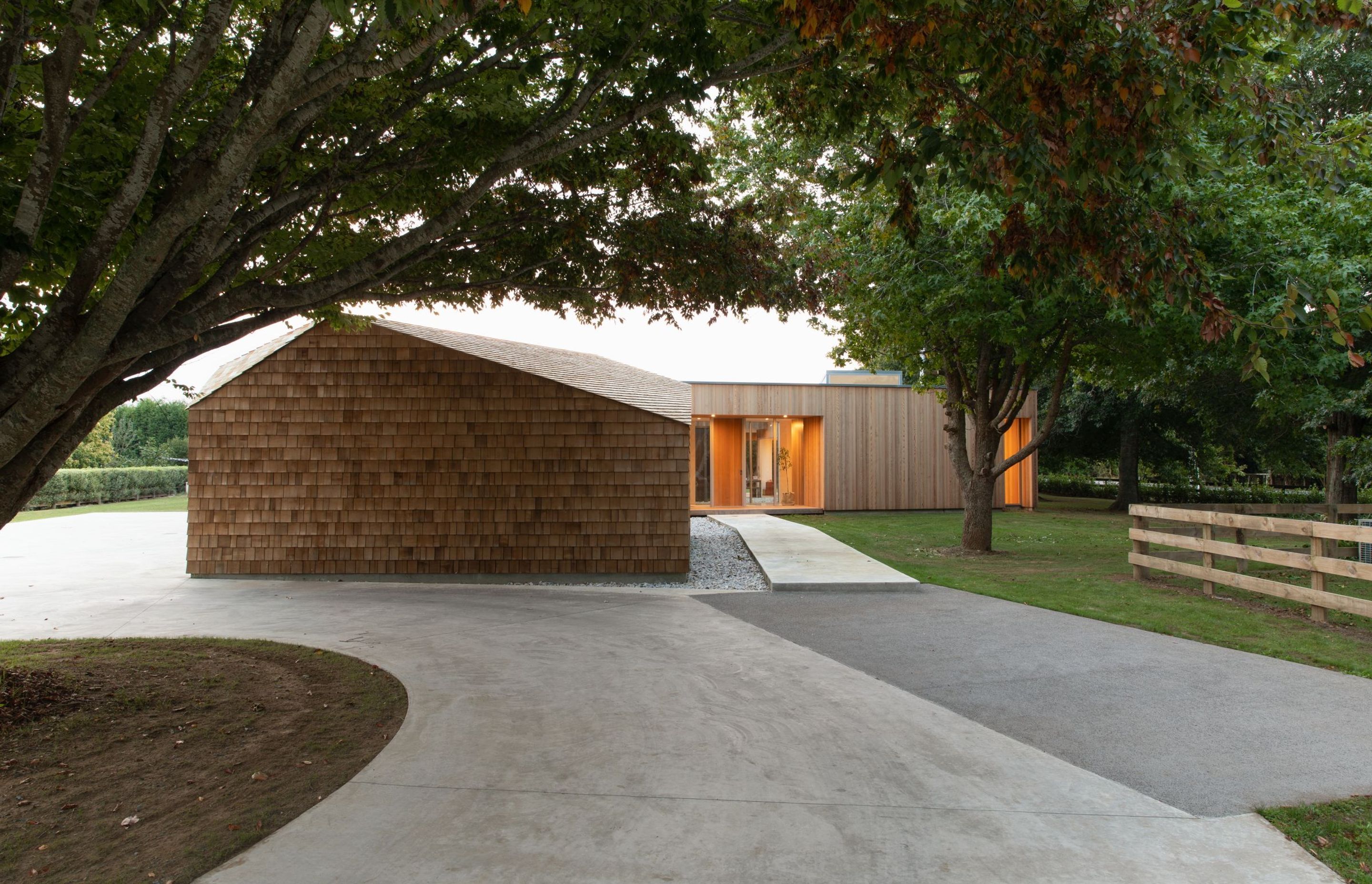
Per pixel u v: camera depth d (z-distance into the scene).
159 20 4.36
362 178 5.55
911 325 10.90
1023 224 4.39
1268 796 3.24
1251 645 5.91
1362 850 2.76
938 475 21.48
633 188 7.39
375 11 4.74
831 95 5.37
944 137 4.16
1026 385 12.18
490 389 9.91
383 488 9.87
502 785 3.38
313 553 9.84
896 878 2.62
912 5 3.21
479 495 9.85
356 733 4.06
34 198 3.67
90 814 3.10
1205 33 3.41
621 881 2.60
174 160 5.10
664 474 9.88
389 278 5.89
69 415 4.31
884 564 10.52
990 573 10.04
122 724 4.16
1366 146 8.64
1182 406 20.70
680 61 4.88
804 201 10.70
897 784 3.40
